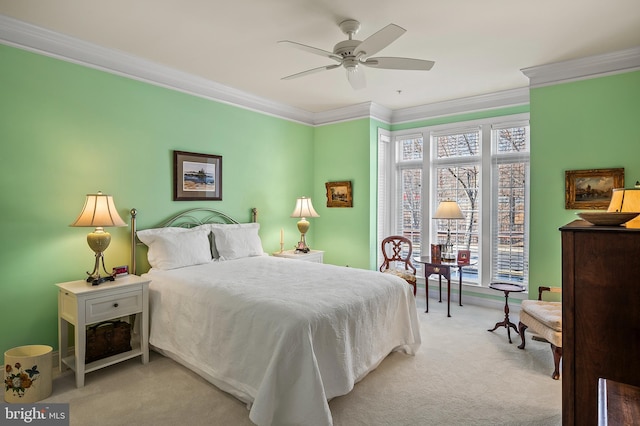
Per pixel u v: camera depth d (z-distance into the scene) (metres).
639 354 1.56
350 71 2.87
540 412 2.32
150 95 3.64
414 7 2.53
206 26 2.83
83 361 2.62
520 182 4.46
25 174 2.85
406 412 2.32
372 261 5.17
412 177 5.36
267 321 2.29
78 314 2.60
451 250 4.52
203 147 4.15
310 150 5.58
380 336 2.86
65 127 3.06
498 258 4.62
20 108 2.81
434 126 5.11
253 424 2.20
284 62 3.57
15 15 2.66
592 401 1.65
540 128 3.67
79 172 3.15
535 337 3.47
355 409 2.35
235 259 4.00
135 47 3.22
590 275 1.66
